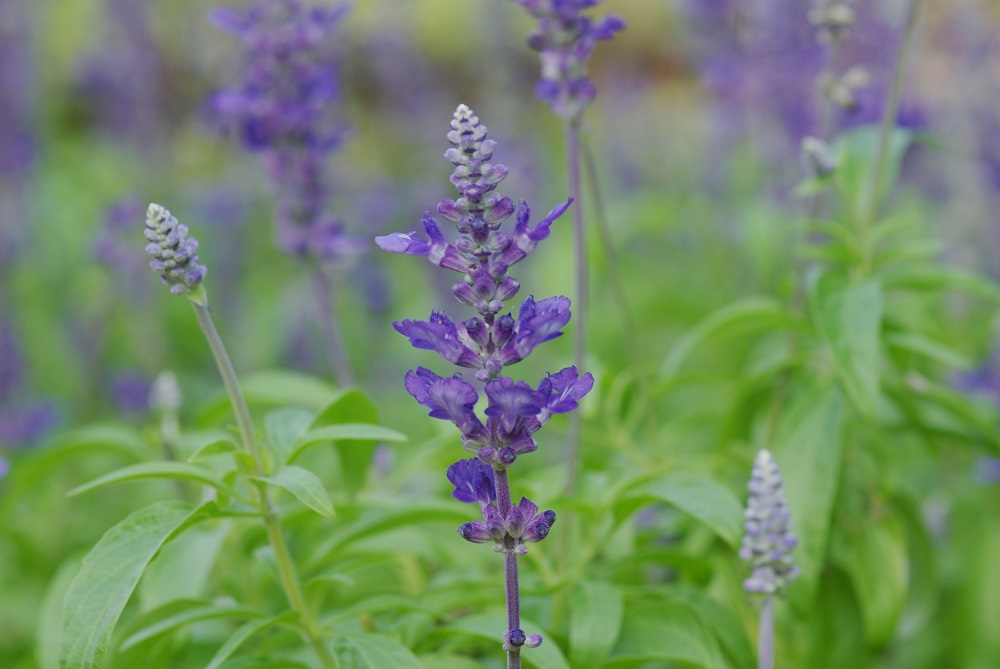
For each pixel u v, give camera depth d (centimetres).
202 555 70
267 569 68
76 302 141
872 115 97
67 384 129
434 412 59
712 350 114
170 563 70
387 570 79
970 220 111
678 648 68
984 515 84
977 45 117
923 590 79
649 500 69
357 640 65
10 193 136
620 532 76
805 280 77
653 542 82
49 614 73
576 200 70
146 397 117
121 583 63
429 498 73
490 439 59
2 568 86
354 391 67
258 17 81
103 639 62
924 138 78
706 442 105
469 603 70
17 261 138
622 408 82
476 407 73
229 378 64
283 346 134
